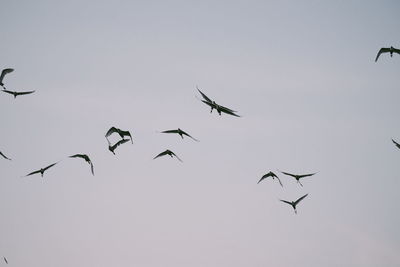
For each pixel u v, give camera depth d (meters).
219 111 28.16
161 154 37.88
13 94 35.03
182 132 34.81
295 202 41.09
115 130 36.00
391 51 36.59
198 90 28.92
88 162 35.72
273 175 42.28
